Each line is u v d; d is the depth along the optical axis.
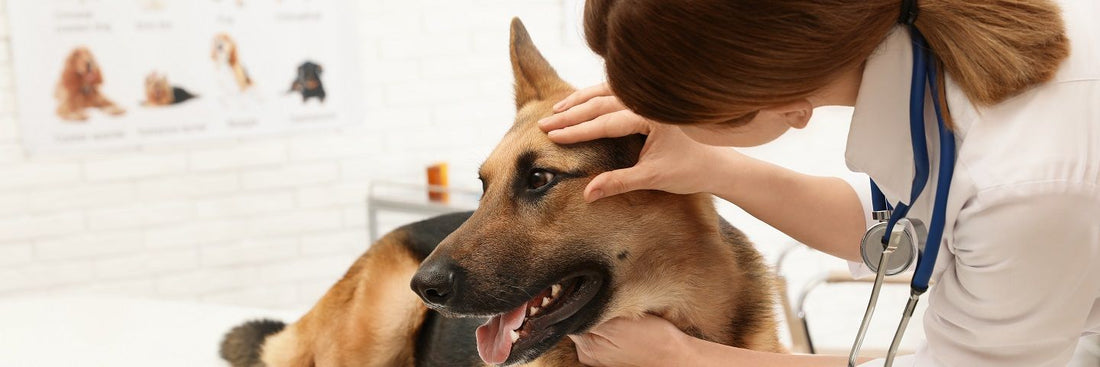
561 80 1.82
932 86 1.19
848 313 3.28
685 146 1.58
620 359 1.70
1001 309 1.21
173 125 3.87
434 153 4.45
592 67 4.64
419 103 4.36
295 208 4.18
